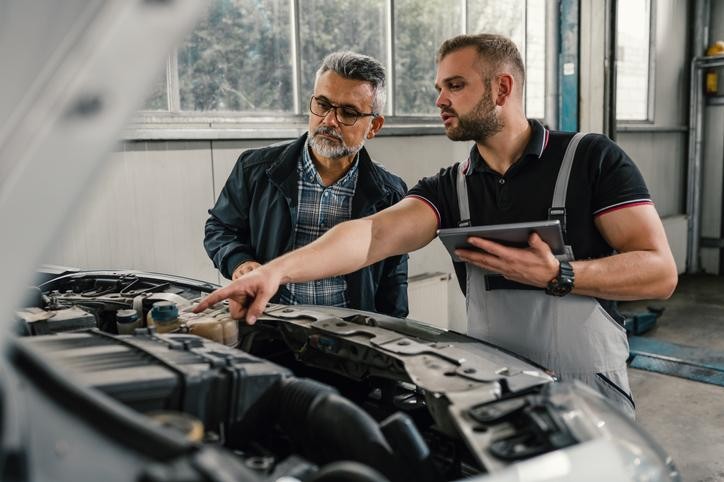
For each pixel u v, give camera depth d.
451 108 1.44
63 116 0.44
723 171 6.00
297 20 3.24
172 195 2.82
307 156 1.89
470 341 1.15
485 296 1.46
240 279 1.26
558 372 1.40
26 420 0.61
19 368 0.63
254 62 3.11
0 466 0.56
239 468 0.59
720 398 3.25
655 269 1.28
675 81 6.02
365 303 1.89
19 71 0.48
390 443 0.83
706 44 6.00
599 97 3.97
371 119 1.85
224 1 2.94
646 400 3.25
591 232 1.41
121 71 0.45
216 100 2.99
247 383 0.89
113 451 0.56
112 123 0.46
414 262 3.98
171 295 1.51
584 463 0.69
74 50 0.44
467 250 1.32
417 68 3.98
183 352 0.95
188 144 2.85
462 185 1.54
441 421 0.92
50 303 1.34
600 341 1.38
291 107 3.31
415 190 1.61
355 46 3.60
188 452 0.54
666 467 0.76
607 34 3.90
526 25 4.66
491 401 0.88
